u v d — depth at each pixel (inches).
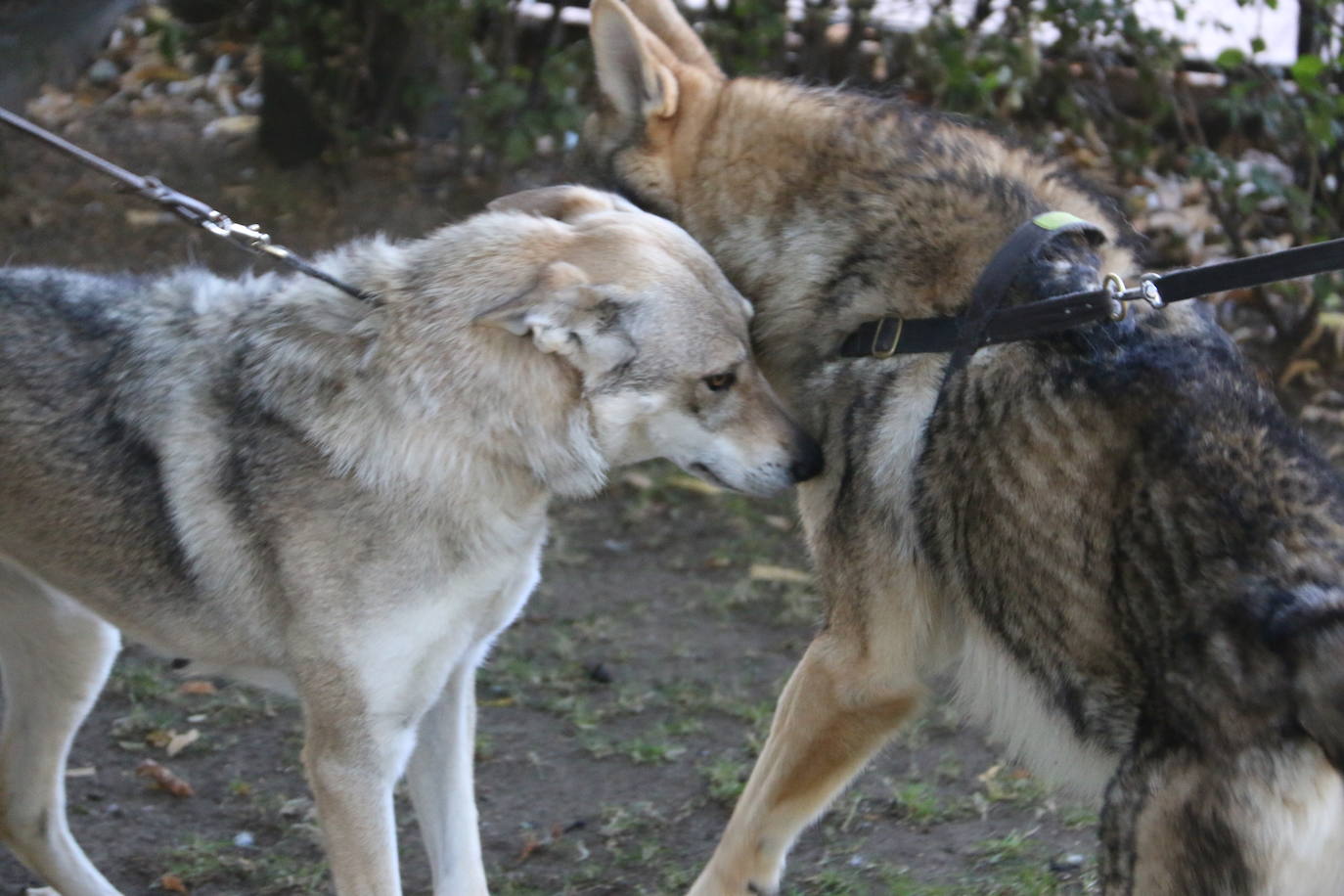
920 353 204.7
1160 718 170.2
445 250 194.2
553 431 190.1
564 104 402.6
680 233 203.2
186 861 239.6
